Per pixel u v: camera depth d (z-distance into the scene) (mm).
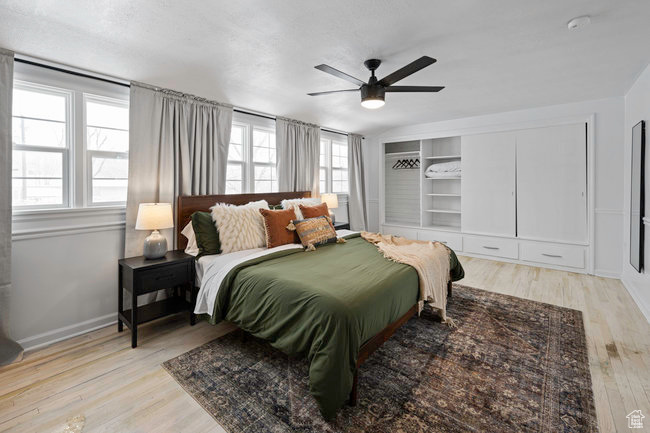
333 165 5805
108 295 2799
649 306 2814
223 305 2322
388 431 1543
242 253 2820
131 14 1894
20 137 2432
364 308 1791
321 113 4379
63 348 2383
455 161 5453
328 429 1561
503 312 2979
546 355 2219
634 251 3361
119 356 2258
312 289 1891
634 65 2877
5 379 1987
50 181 2568
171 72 2764
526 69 2936
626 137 3762
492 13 1967
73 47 2268
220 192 3621
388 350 2305
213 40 2238
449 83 3318
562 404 1721
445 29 2158
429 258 2725
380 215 6277
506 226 4789
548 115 4344
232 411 1692
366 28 2121
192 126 3318
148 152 2965
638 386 1865
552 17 2023
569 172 4262
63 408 1723
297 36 2209
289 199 4176
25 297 2369
